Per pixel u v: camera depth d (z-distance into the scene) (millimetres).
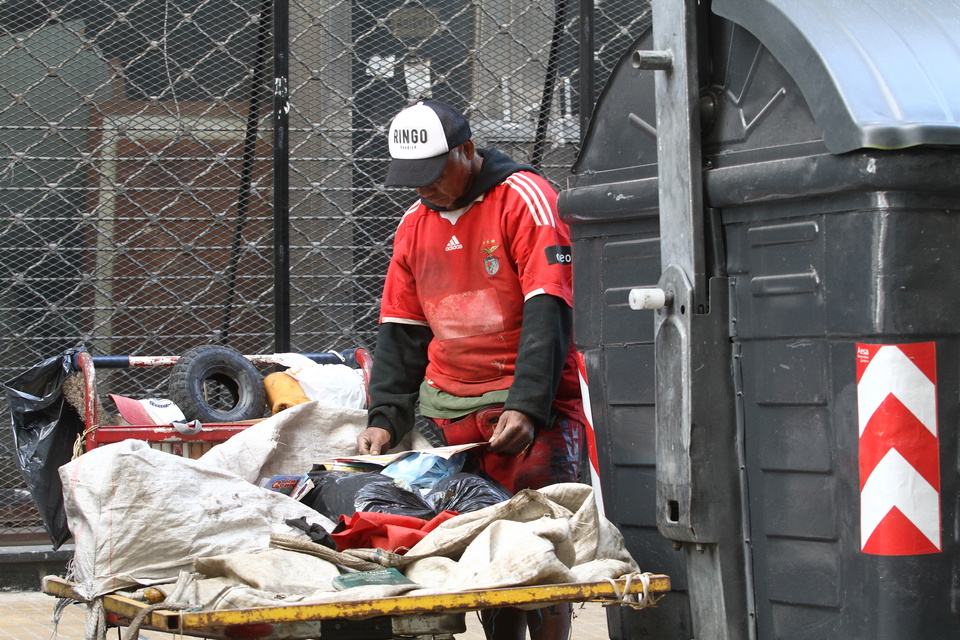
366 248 6090
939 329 2523
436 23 5980
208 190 5922
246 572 2625
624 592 2562
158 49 5805
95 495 2846
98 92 5789
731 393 2816
